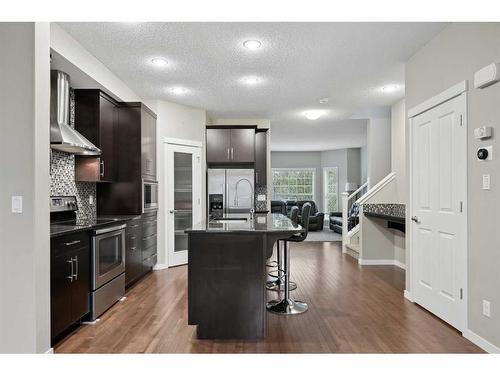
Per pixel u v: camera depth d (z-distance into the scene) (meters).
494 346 2.46
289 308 3.46
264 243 2.80
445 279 3.12
